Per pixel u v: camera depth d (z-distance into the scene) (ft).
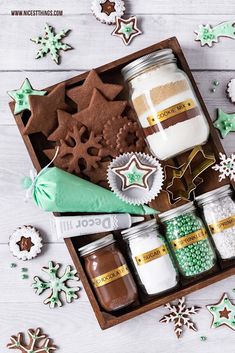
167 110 2.58
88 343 2.98
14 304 2.99
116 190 2.73
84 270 2.73
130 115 2.77
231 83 2.88
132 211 2.75
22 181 2.75
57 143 2.76
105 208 2.72
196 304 2.96
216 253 2.73
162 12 2.93
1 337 2.99
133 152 2.75
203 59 2.93
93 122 2.73
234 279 2.94
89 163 2.74
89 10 2.95
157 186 2.75
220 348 2.95
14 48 2.96
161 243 2.68
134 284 2.72
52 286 2.97
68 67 2.95
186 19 2.93
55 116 2.73
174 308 2.95
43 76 2.95
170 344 2.96
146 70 2.60
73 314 2.98
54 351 2.97
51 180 2.66
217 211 2.66
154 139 2.64
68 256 2.97
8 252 2.98
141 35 2.94
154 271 2.66
